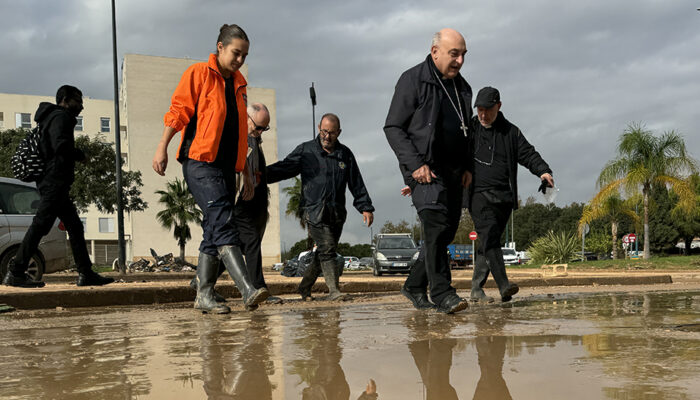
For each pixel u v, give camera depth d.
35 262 7.38
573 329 2.61
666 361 1.73
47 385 1.54
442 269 3.76
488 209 4.51
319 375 1.64
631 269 20.41
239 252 3.75
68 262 7.75
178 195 44.31
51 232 7.55
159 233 59.03
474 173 4.51
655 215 60.56
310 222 5.16
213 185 3.78
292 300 5.34
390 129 3.89
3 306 4.24
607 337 2.30
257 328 2.86
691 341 2.17
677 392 1.32
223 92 3.84
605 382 1.44
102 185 38.19
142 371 1.73
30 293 4.51
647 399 1.25
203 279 3.93
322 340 2.38
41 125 5.11
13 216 7.38
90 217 59.97
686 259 21.72
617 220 29.73
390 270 19.58
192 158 3.76
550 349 2.01
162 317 3.59
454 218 4.04
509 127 4.55
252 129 4.68
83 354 2.09
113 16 22.91
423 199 3.76
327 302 4.99
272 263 64.06
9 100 57.91
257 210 4.87
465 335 2.46
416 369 1.71
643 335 2.36
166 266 24.03
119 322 3.32
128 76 59.19
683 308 3.78
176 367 1.79
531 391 1.36
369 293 6.59
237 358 1.95
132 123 58.91
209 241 3.89
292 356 1.98
